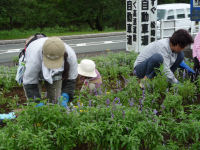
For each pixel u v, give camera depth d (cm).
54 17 2831
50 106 338
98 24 2911
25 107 335
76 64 397
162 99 470
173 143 354
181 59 536
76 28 2836
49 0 2792
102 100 412
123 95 443
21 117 330
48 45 350
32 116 328
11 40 1855
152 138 337
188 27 1561
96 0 2752
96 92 425
